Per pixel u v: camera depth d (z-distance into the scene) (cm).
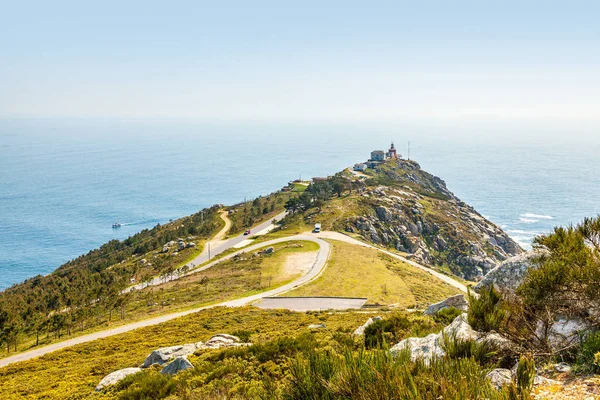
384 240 15838
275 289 8669
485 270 16612
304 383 608
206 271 11481
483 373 539
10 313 8569
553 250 877
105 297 9781
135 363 3456
